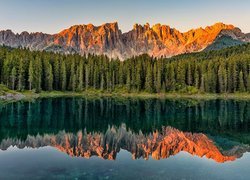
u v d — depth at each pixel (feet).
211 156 107.96
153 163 93.97
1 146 121.60
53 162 94.32
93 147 123.34
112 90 537.65
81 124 196.03
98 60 618.03
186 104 346.54
